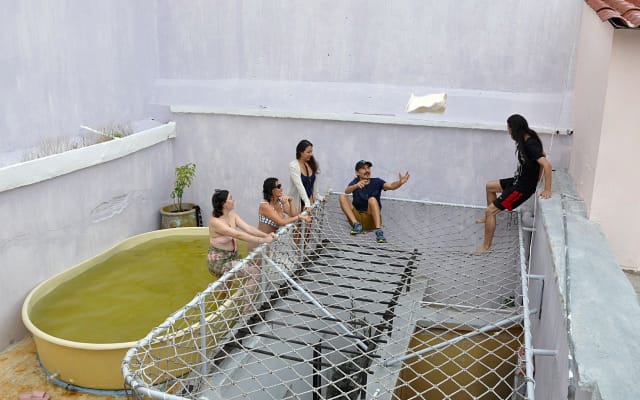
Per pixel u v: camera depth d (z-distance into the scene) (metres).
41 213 6.26
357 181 7.20
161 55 8.47
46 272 6.41
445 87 7.26
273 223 6.34
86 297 6.24
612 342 2.95
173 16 8.27
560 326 3.59
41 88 6.72
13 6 6.28
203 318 4.51
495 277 6.89
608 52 4.67
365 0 7.32
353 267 6.85
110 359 5.11
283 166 8.00
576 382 2.71
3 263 5.84
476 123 6.98
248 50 8.00
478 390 6.87
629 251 4.91
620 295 3.49
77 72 7.20
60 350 5.21
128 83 8.08
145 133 7.73
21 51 6.42
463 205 7.24
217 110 8.04
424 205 7.36
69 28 7.02
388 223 7.54
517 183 6.05
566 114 6.74
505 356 6.79
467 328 6.74
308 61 7.76
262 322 5.15
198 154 8.38
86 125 7.43
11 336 6.00
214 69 8.24
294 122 7.76
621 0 4.89
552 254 4.17
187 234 8.00
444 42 7.13
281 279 5.89
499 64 7.00
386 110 7.38
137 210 7.89
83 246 6.95
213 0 7.99
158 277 6.76
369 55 7.48
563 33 6.67
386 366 5.03
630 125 4.68
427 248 7.20
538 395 4.79
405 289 6.71
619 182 4.81
